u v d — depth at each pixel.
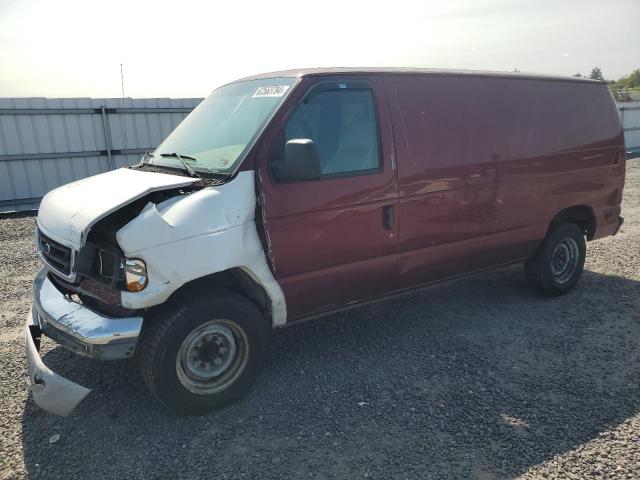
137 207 3.16
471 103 4.40
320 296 3.72
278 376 3.84
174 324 3.13
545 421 3.22
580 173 5.17
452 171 4.20
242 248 3.26
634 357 4.05
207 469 2.86
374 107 3.86
